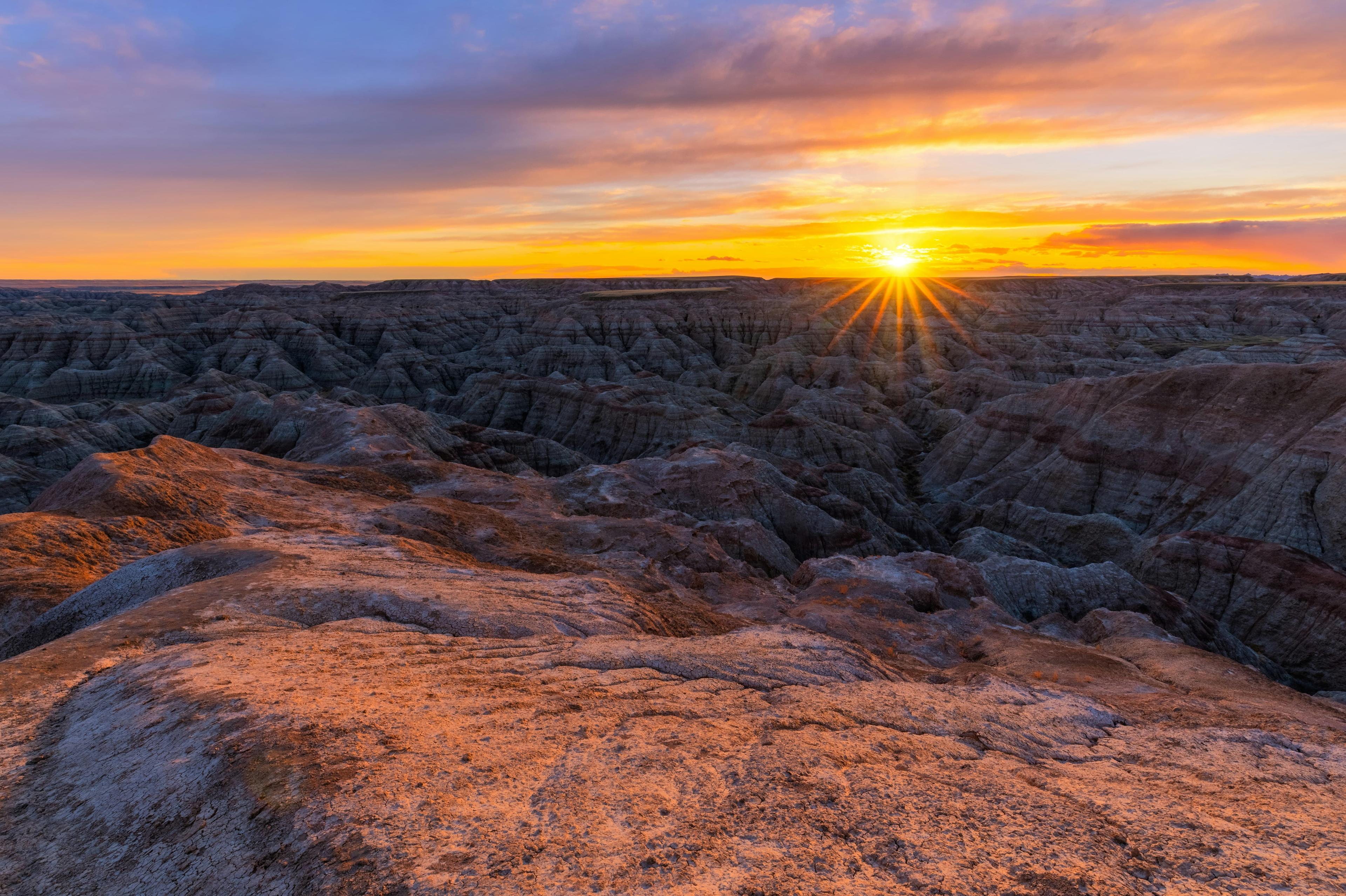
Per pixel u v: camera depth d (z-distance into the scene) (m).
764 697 16.03
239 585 22.22
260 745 10.29
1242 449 75.69
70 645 17.30
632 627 24.11
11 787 11.06
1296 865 8.88
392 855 7.77
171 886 7.91
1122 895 7.88
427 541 39.94
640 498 65.19
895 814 9.79
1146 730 17.50
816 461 109.12
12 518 31.80
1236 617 56.97
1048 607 51.22
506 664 16.75
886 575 43.62
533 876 7.62
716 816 9.41
